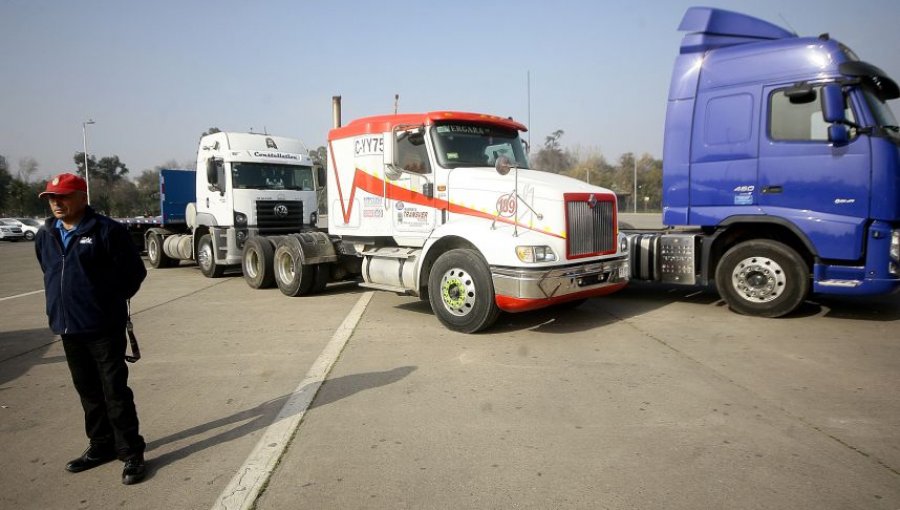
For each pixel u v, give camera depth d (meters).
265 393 4.88
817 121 6.69
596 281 7.02
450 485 3.21
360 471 3.40
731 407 4.27
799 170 6.79
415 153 7.80
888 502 2.93
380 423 4.12
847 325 6.82
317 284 10.07
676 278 7.85
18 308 9.96
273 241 11.16
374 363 5.66
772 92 6.96
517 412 4.27
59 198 3.36
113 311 3.47
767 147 6.98
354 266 10.38
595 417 4.14
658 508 2.92
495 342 6.40
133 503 3.15
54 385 5.38
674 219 7.80
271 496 3.14
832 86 6.38
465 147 7.80
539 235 6.60
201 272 15.23
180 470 3.52
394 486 3.21
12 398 5.02
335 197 9.12
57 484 3.41
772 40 7.32
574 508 2.94
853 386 4.68
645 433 3.84
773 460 3.41
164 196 16.34
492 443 3.75
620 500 3.00
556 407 4.35
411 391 4.79
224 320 8.16
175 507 3.09
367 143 8.44
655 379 4.95
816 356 5.54
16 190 63.09
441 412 4.31
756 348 5.86
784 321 7.06
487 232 6.70
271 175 13.05
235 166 12.52
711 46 7.49
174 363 5.91
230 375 5.43
